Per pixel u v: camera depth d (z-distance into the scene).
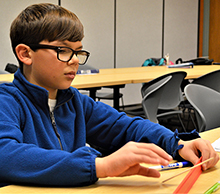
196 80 2.82
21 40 0.85
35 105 0.88
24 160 0.66
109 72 3.57
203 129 1.74
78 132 1.01
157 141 0.95
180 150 0.86
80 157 0.67
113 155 0.67
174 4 6.60
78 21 0.86
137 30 6.09
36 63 0.84
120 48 5.93
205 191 0.65
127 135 1.06
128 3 5.91
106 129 1.09
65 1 5.19
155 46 6.41
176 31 6.71
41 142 0.86
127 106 6.16
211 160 0.79
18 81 0.89
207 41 7.23
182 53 6.88
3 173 0.66
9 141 0.69
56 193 0.63
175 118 4.65
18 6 4.76
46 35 0.82
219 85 2.84
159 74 3.32
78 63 0.87
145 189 0.66
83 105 1.10
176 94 2.91
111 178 0.73
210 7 7.14
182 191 0.62
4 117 0.75
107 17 5.68
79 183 0.66
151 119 2.64
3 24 4.66
